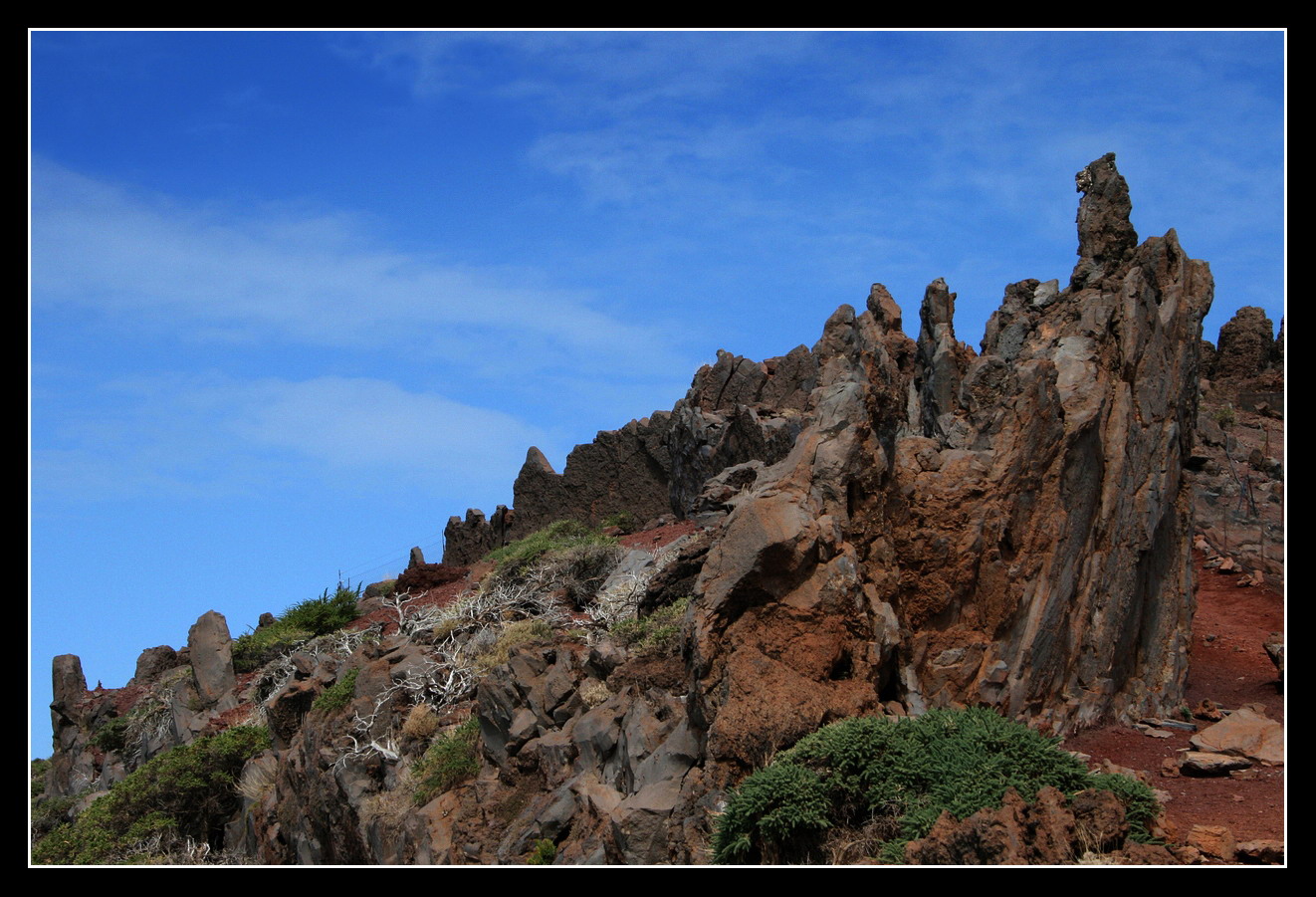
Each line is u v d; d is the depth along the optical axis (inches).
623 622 1083.9
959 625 826.2
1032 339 999.0
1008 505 840.3
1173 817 671.1
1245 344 2036.2
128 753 1704.0
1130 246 1066.1
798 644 753.0
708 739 717.3
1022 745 634.2
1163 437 936.3
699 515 1369.3
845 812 654.5
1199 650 1103.6
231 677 1642.5
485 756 984.9
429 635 1332.4
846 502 811.4
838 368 892.6
